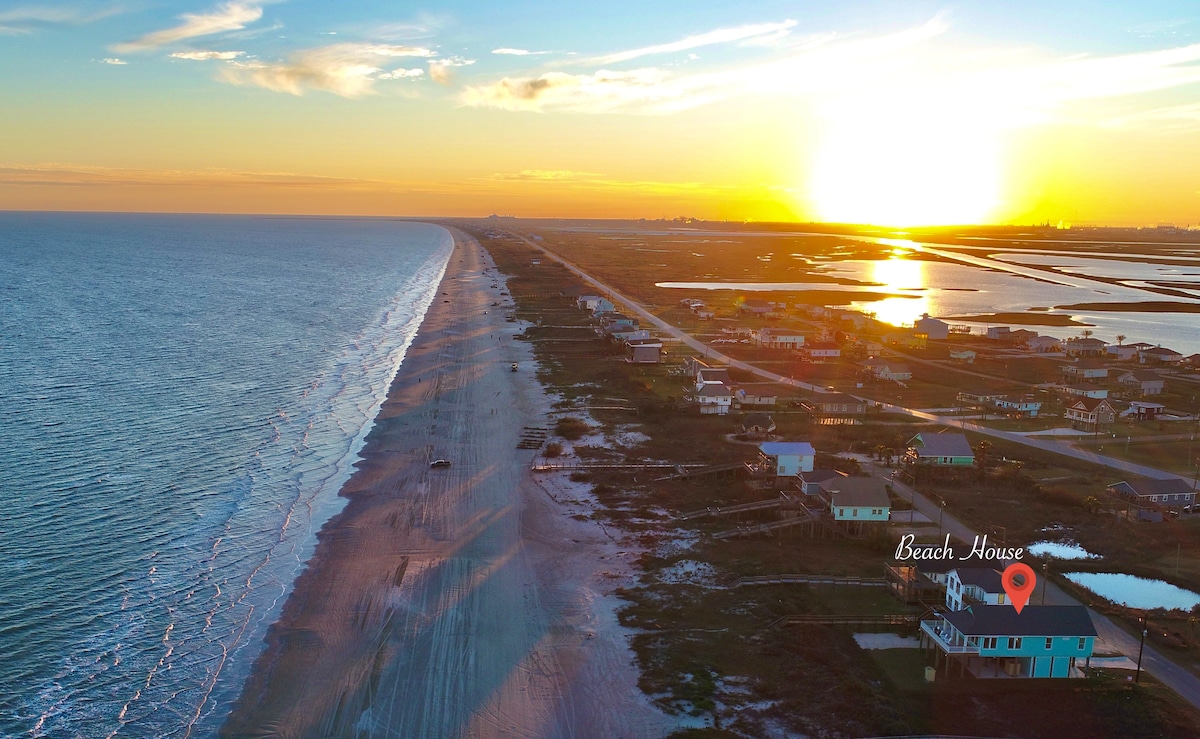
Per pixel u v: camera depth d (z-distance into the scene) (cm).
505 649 5216
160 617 5453
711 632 5428
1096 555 6812
